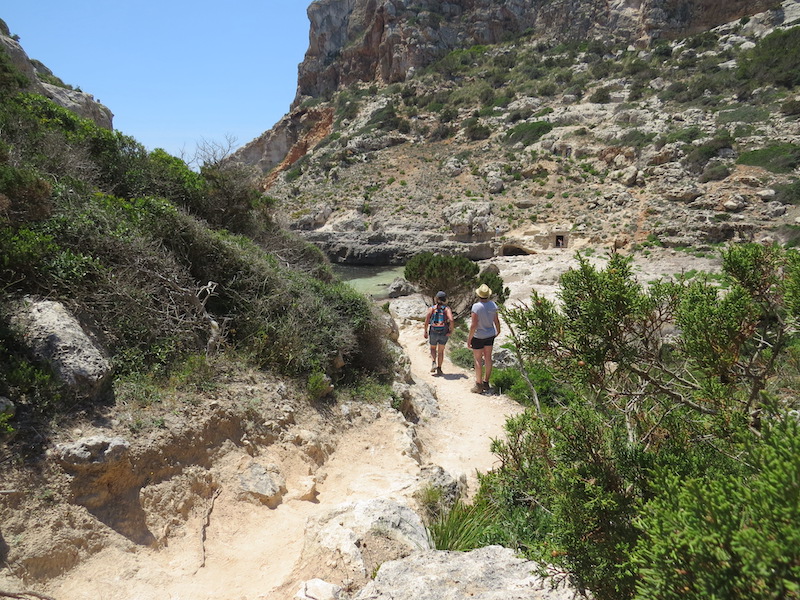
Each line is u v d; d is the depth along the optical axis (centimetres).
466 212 5109
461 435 831
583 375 285
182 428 487
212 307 744
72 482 382
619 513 251
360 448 667
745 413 247
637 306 275
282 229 1300
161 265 661
